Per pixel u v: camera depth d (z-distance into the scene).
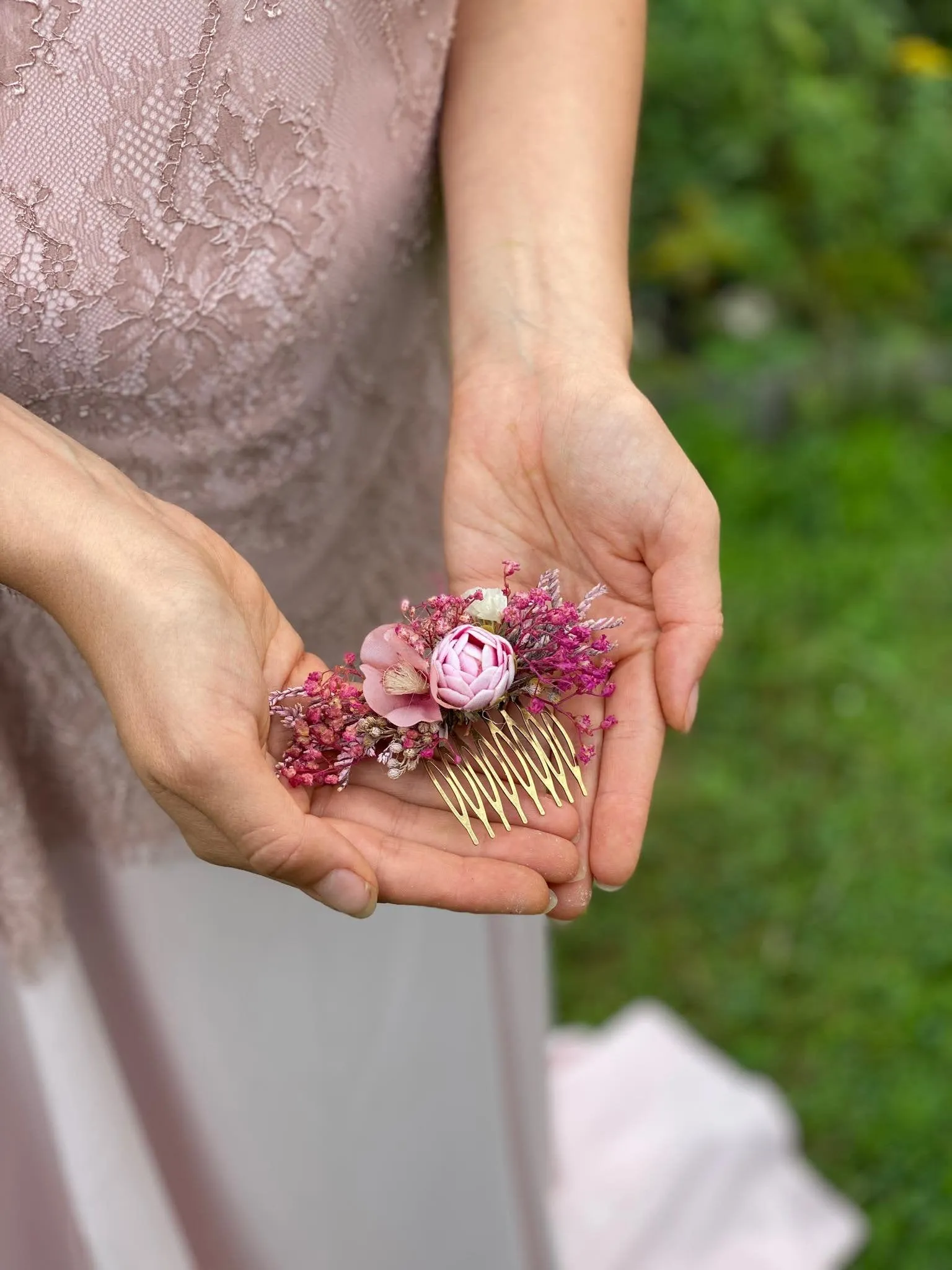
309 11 0.53
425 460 0.64
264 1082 0.64
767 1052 0.86
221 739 0.48
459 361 0.59
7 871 0.54
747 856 0.98
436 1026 0.65
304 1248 0.67
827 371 1.40
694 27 1.34
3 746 0.54
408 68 0.57
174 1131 0.64
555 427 0.56
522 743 0.56
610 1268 0.76
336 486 0.61
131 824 0.59
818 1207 0.79
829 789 1.03
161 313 0.54
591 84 0.60
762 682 1.13
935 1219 0.77
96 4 0.50
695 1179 0.79
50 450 0.51
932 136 1.41
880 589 1.20
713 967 0.91
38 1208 0.60
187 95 0.52
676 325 1.49
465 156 0.60
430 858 0.51
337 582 0.63
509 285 0.59
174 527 0.52
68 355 0.53
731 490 1.30
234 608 0.50
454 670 0.53
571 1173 0.79
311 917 0.62
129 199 0.52
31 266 0.52
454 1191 0.68
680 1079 0.83
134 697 0.49
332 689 0.54
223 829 0.49
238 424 0.57
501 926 0.66
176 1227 0.58
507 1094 0.69
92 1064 0.55
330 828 0.49
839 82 1.40
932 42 1.51
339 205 0.56
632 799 0.54
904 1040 0.85
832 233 1.43
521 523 0.58
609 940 0.94
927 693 1.10
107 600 0.49
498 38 0.60
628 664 0.56
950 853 0.96
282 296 0.56
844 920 0.92
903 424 1.40
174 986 0.62
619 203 0.60
